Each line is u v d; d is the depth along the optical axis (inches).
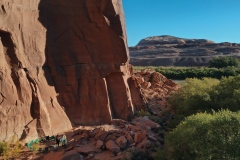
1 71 701.3
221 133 489.1
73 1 911.7
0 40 708.7
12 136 688.4
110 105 950.4
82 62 925.2
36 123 753.6
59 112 839.1
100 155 655.8
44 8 858.1
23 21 770.8
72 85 900.6
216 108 844.6
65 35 901.8
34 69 802.2
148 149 665.6
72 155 621.0
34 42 805.2
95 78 931.3
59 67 887.1
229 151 457.4
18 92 734.5
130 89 1077.8
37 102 772.0
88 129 816.3
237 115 512.4
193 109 870.4
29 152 659.4
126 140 699.4
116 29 933.8
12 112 703.7
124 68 1016.9
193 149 500.4
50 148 686.5
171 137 546.6
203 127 502.6
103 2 912.3
